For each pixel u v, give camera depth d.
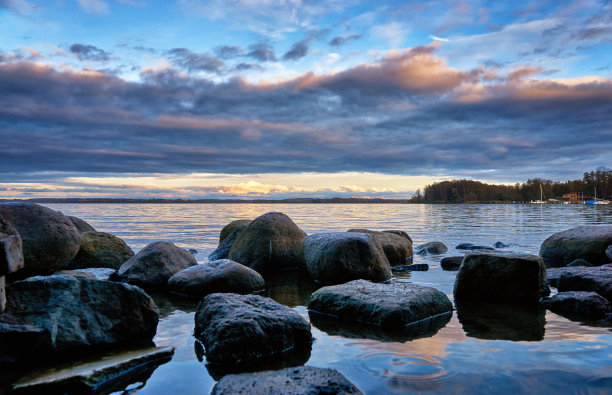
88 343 4.52
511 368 3.88
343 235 9.55
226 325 4.43
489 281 7.02
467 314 6.07
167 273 8.69
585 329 5.20
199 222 34.06
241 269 8.15
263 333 4.45
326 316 6.06
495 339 4.81
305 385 3.41
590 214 49.06
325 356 4.34
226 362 4.21
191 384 3.72
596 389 3.41
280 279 9.78
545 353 4.27
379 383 3.60
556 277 8.35
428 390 3.45
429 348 4.52
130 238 20.22
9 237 4.08
